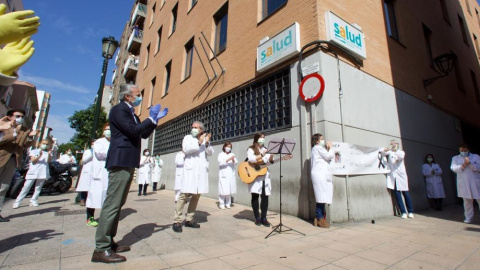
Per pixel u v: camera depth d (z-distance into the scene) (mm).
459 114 11938
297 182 5645
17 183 7746
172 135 13094
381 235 4180
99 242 2770
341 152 5402
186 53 13086
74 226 4277
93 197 4309
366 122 6414
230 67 8961
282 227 4594
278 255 3107
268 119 6887
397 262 2914
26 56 2047
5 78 1923
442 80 11172
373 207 5949
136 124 3066
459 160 5891
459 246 3566
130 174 2975
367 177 5988
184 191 4160
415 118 8570
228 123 8648
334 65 5848
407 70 8750
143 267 2625
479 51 16750
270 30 7312
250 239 3803
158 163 11117
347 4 6793
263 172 4766
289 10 6762
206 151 4547
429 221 5703
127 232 3961
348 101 6000
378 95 7066
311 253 3197
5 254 2855
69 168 9578
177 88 13055
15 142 3984
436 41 11477
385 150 6523
